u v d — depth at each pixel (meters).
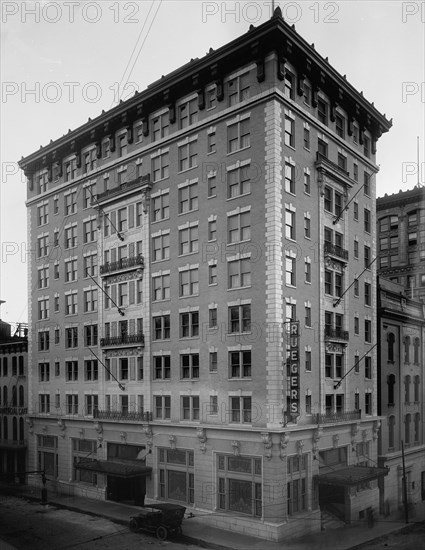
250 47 40.28
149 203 47.19
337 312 44.75
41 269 59.72
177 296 44.16
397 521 44.25
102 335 50.62
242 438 38.44
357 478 39.09
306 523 38.06
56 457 55.03
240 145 40.94
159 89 46.16
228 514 38.50
